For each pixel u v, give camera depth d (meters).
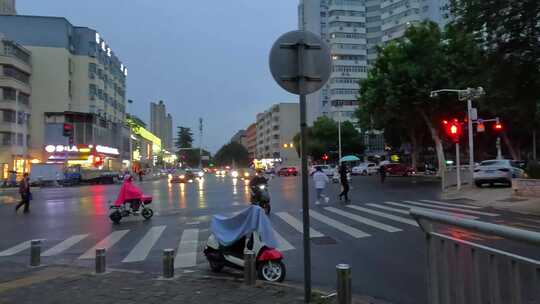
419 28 40.94
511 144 54.66
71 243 12.26
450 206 18.88
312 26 127.62
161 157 145.38
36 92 74.38
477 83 18.58
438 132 45.53
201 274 8.39
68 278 7.84
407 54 41.31
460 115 42.94
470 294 3.79
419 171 58.41
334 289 7.14
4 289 7.15
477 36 15.99
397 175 52.53
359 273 8.05
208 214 18.38
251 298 6.32
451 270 4.07
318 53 6.26
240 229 8.06
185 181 52.53
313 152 87.31
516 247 3.27
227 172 110.12
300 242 11.31
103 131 84.88
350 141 87.12
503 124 46.75
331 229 13.27
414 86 39.91
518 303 3.22
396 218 15.33
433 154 76.81
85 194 34.16
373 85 44.25
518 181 20.75
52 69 75.19
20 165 67.69
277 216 16.61
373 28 124.69
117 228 14.87
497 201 19.52
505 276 3.37
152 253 10.62
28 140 72.44
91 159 71.75
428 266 4.43
